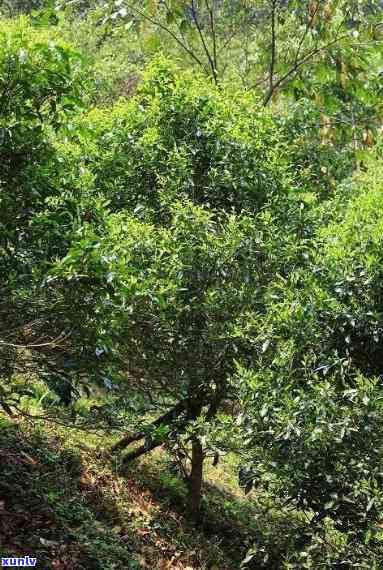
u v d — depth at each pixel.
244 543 7.43
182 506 7.80
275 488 5.90
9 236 4.41
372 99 10.45
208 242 6.57
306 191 8.23
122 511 6.90
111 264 4.43
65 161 4.83
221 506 8.24
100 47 13.86
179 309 6.45
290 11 11.15
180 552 6.70
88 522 6.17
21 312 4.67
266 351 6.10
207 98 7.39
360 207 6.64
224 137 7.19
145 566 6.09
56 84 4.30
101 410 5.36
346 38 10.20
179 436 7.00
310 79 10.80
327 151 9.77
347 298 6.14
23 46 4.10
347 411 5.34
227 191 7.27
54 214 4.51
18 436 6.82
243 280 6.66
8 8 15.95
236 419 5.86
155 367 6.84
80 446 7.59
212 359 6.75
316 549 5.69
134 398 6.23
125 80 13.28
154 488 7.89
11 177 4.44
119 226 6.27
